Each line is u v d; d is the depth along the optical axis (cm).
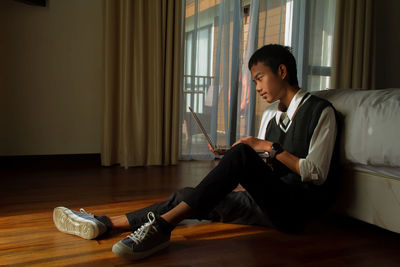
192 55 312
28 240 125
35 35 277
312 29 350
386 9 388
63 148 293
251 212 143
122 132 288
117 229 129
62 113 290
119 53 286
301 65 348
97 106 301
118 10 281
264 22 326
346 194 148
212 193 112
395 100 137
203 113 320
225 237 133
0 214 157
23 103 278
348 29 355
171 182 233
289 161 125
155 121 293
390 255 120
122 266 105
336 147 136
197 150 325
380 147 131
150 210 128
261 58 132
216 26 316
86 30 292
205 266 107
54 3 280
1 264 105
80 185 219
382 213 133
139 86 287
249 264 109
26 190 204
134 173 262
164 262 109
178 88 298
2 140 274
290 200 125
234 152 115
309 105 131
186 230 140
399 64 401
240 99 328
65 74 289
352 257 118
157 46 287
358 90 160
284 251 121
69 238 127
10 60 272
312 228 147
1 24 268
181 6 294
